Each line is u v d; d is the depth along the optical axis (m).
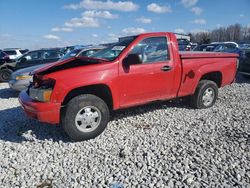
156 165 3.66
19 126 5.56
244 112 5.73
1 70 13.51
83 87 4.59
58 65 5.05
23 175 3.63
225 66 6.30
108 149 4.25
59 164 3.88
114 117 5.71
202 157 3.79
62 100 4.40
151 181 3.31
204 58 5.95
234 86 8.86
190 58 5.69
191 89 5.84
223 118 5.41
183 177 3.33
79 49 8.99
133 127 5.14
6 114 6.61
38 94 4.47
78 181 3.43
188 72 5.66
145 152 4.04
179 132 4.77
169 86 5.43
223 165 3.57
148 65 5.07
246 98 7.04
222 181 3.22
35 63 12.34
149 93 5.20
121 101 4.91
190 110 6.05
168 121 5.39
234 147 4.05
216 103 6.62
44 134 5.03
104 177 3.47
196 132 4.73
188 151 4.00
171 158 3.82
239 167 3.50
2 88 11.05
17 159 4.09
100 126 4.71
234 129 4.75
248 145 4.09
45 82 4.49
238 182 3.18
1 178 3.60
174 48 5.44
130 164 3.74
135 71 4.92
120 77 4.77
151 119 5.54
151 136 4.66
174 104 6.50
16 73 8.66
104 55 5.19
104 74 4.62
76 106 4.45
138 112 5.98
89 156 4.07
